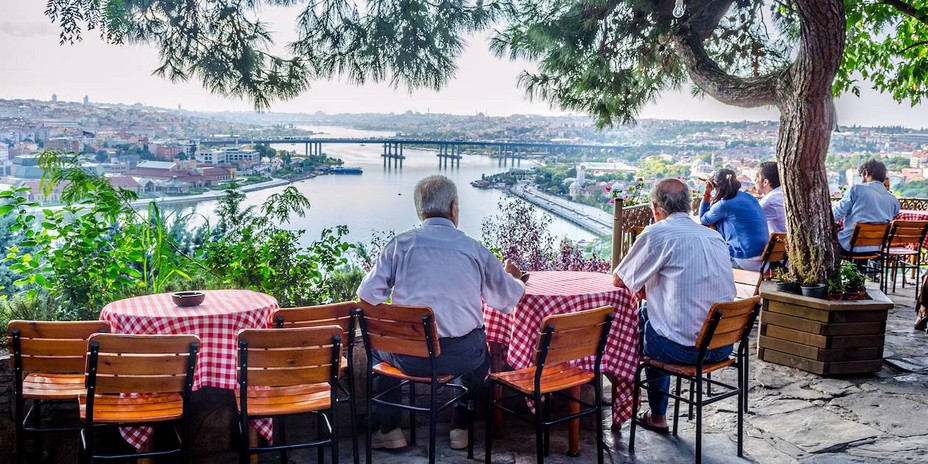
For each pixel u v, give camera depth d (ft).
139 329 11.75
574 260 23.57
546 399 13.35
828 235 17.78
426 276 12.74
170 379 10.46
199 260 19.19
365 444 14.10
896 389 16.20
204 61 17.35
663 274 13.34
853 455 12.96
